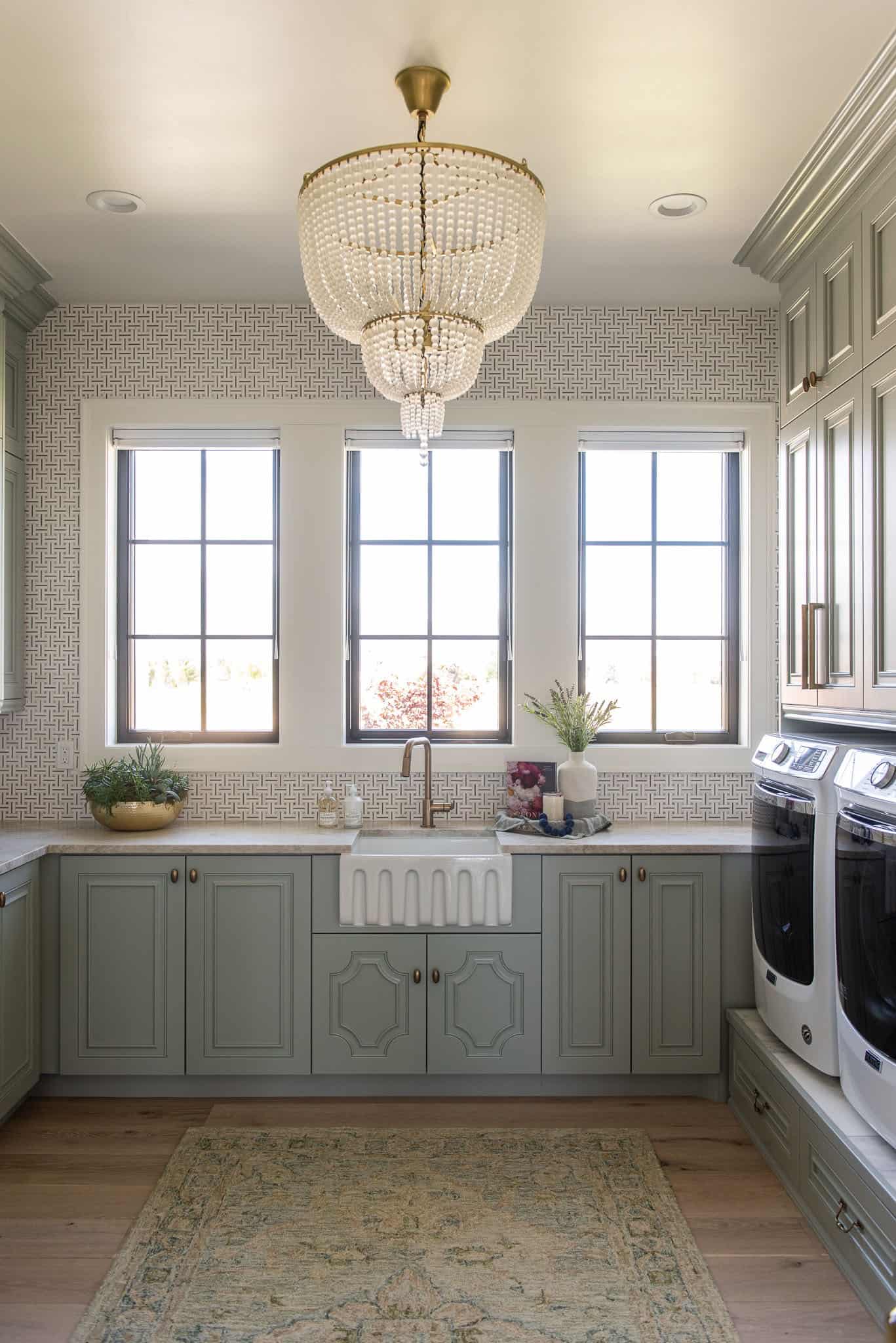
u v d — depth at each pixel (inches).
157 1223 89.8
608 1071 116.3
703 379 135.8
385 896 114.9
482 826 130.2
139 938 115.9
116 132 89.3
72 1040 116.0
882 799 76.1
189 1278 81.6
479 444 135.6
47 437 134.5
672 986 116.6
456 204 65.9
